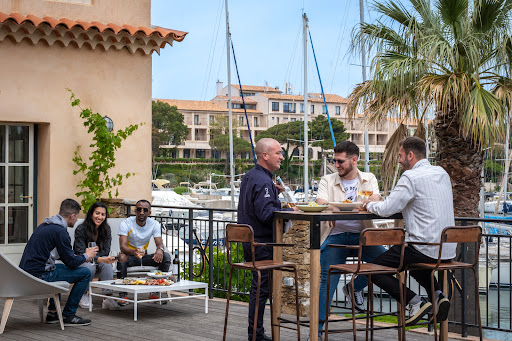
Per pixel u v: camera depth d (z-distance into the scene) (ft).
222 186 289.74
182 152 317.42
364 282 17.94
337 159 18.79
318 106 325.83
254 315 17.11
